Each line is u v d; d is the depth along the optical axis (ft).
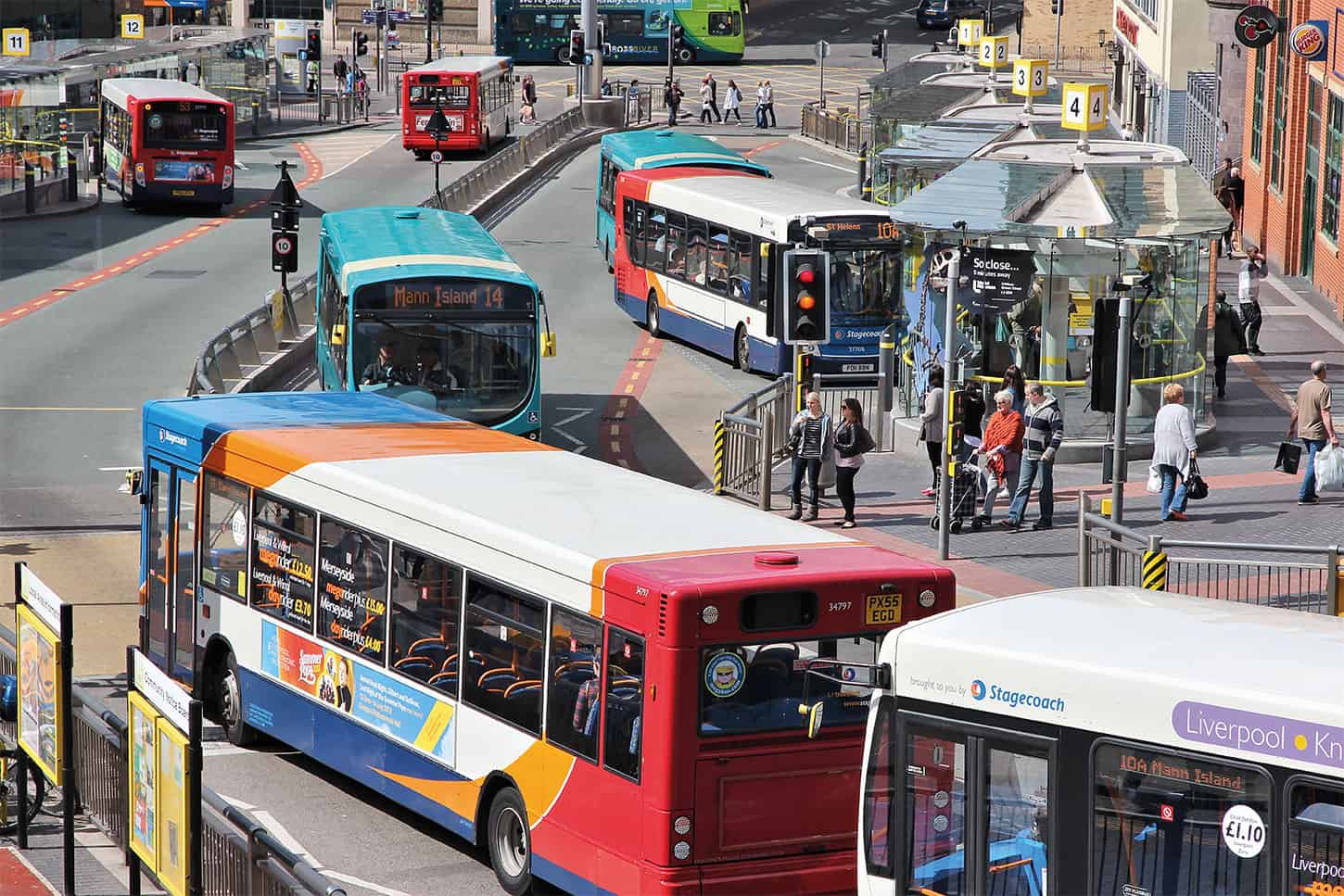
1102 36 477.77
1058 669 51.88
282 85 478.18
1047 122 187.21
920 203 150.82
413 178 324.80
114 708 89.30
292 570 82.89
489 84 359.87
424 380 133.90
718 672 62.69
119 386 172.04
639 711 63.41
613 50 502.79
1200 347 151.43
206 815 61.31
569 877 66.59
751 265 186.09
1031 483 129.39
